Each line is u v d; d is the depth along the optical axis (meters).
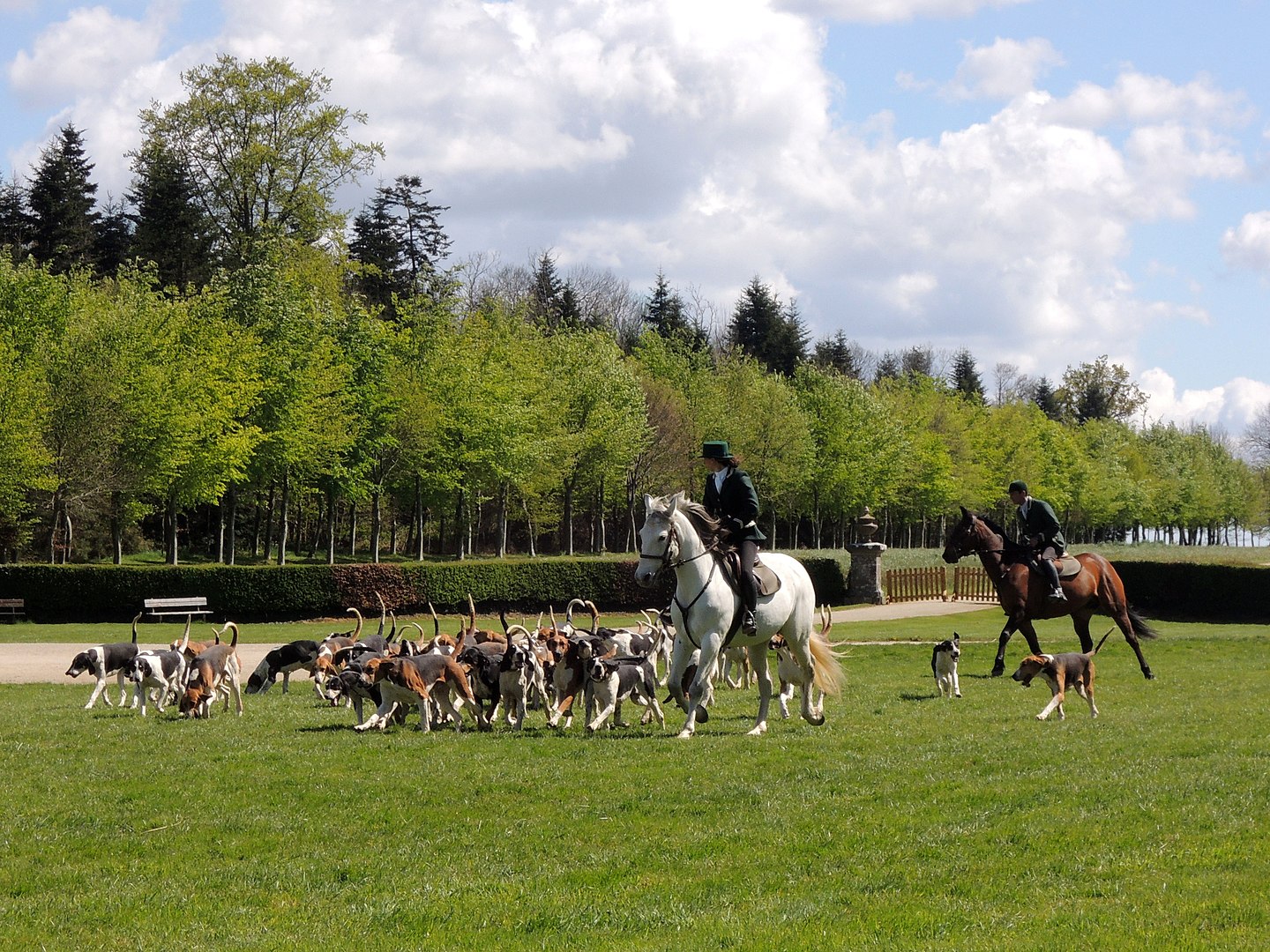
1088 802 9.48
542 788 10.29
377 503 52.78
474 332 56.59
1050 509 21.12
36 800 10.24
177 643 17.75
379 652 17.55
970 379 127.31
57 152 66.75
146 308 44.81
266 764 11.73
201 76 51.91
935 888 7.32
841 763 11.34
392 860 8.20
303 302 49.50
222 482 45.31
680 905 7.01
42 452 39.25
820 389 76.38
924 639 28.70
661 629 17.95
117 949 6.49
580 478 60.19
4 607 37.16
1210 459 127.38
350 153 53.81
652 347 75.06
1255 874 7.34
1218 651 25.22
